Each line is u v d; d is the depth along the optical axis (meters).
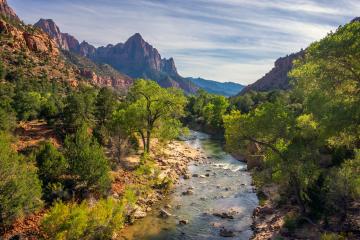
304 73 23.72
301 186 26.47
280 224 26.73
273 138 27.03
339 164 30.39
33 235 22.00
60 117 49.00
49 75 146.88
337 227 23.08
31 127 50.16
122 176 38.25
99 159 30.00
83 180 28.92
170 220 30.41
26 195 22.88
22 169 23.56
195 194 38.56
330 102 22.06
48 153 29.00
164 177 42.03
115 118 47.59
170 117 55.66
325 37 21.92
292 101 58.19
